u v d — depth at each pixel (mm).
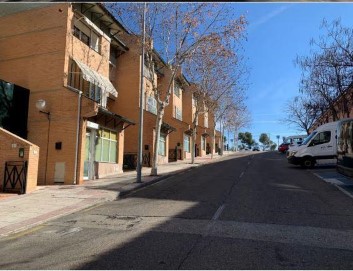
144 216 9523
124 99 28734
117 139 23203
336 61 21688
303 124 53781
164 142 33188
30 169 14414
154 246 6723
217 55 20562
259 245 6695
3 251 6766
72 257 6242
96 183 17328
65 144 17812
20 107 18250
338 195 12102
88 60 21078
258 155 46656
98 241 7215
